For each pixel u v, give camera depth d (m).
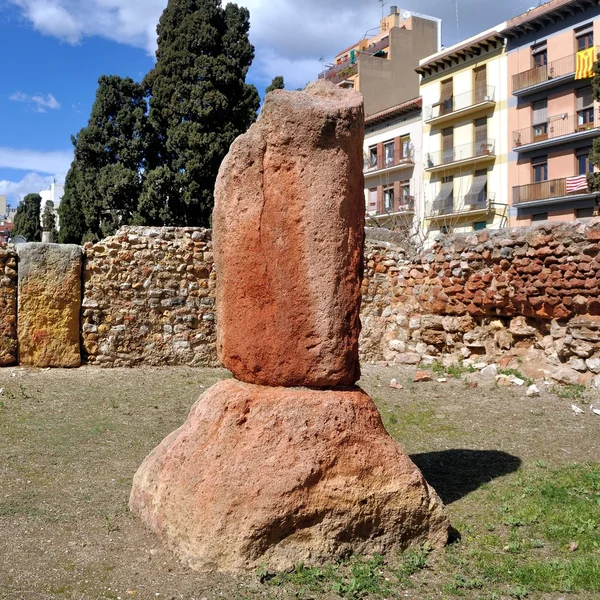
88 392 8.62
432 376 10.20
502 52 32.97
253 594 3.41
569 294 8.97
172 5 26.62
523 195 31.42
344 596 3.44
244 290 4.23
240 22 26.95
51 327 10.01
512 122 32.53
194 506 3.80
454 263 10.92
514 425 7.27
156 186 25.64
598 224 8.56
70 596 3.40
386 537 3.95
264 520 3.64
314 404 4.02
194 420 4.32
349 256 4.16
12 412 7.45
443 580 3.68
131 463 5.73
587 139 29.42
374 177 40.28
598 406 7.96
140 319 10.67
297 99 4.14
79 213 33.31
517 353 9.94
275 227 4.12
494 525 4.48
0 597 3.36
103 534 4.14
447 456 6.14
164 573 3.62
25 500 4.73
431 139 36.78
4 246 9.92
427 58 36.50
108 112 28.11
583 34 29.91
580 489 5.11
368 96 41.88
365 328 11.91
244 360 4.25
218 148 25.55
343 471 3.89
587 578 3.65
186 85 26.09
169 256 10.91
